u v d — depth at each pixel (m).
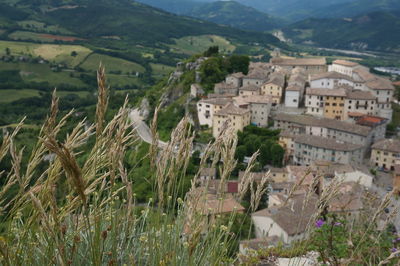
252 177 3.90
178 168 3.50
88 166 2.96
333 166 52.56
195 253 3.69
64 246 2.74
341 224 6.43
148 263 3.72
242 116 66.25
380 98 74.75
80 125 2.86
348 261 5.61
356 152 60.59
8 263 2.66
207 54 111.00
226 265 3.96
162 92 103.00
